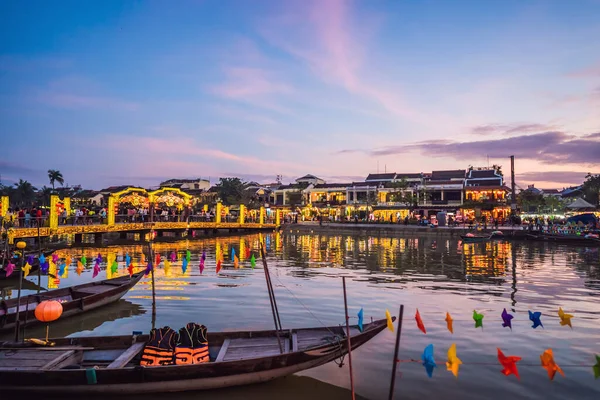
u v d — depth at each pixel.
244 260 28.84
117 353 8.82
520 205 76.00
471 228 53.19
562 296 16.66
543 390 8.15
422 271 23.89
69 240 42.62
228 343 9.07
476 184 70.62
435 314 13.67
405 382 8.55
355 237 54.69
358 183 82.31
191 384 7.91
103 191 88.06
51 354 8.41
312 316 13.43
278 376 8.33
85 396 7.77
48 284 18.83
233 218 65.44
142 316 13.34
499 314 13.66
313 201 85.56
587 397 7.86
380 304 15.18
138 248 35.31
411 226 58.84
